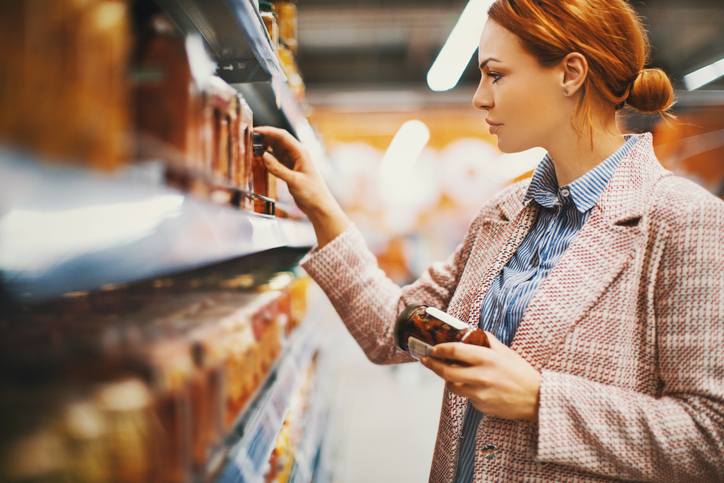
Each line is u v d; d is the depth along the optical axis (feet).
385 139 30.45
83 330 1.74
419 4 16.69
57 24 1.17
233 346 2.07
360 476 9.85
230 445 2.44
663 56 19.56
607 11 2.57
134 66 1.66
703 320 2.23
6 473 1.17
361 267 3.65
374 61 21.86
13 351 1.50
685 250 2.31
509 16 2.69
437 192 31.01
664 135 21.54
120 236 1.56
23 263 1.68
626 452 2.22
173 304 2.37
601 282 2.51
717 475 2.19
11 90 1.08
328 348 12.76
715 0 16.21
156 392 1.43
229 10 2.90
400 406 14.19
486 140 30.76
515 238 3.18
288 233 4.48
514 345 2.64
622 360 2.47
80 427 1.23
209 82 2.10
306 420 6.78
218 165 2.27
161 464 1.44
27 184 1.12
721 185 20.75
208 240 2.13
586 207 2.75
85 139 1.24
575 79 2.62
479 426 2.73
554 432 2.25
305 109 8.48
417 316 2.73
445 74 16.70
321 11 16.81
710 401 2.19
